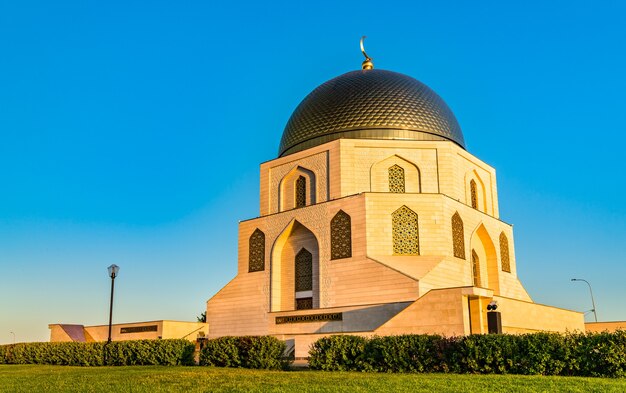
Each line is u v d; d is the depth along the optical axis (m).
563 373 18.58
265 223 40.50
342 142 38.91
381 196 36.00
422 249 35.69
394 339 20.75
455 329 27.14
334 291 35.59
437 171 39.34
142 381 18.38
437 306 28.00
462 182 40.97
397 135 40.28
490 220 42.09
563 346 18.62
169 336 44.91
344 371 20.86
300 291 38.25
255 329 38.84
